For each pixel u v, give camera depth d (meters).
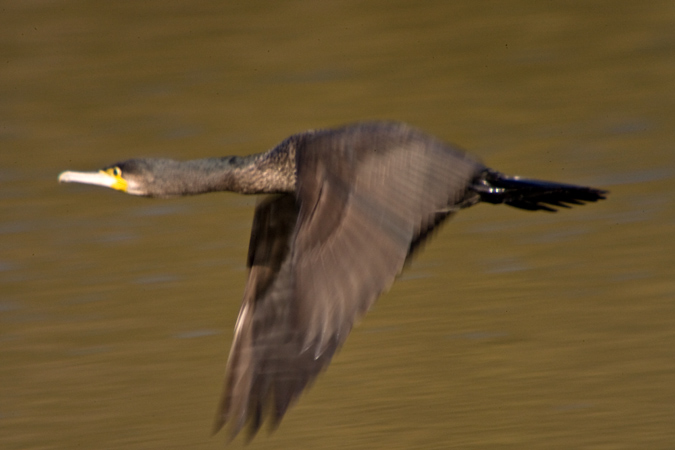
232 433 6.70
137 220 15.52
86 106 20.06
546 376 10.38
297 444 9.43
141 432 9.82
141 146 18.16
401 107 19.00
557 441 9.22
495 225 14.57
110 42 22.58
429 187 5.62
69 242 14.88
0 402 10.54
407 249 5.45
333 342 5.29
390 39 21.80
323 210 5.65
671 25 21.52
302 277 5.48
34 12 24.27
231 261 13.88
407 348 11.19
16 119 19.78
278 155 7.43
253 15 23.36
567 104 18.64
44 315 12.62
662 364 10.46
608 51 20.64
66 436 9.82
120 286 13.32
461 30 22.03
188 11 23.83
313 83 20.14
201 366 11.09
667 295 12.01
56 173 17.44
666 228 13.90
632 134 17.27
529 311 11.93
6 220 15.78
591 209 14.77
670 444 9.05
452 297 12.41
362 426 9.67
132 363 11.24
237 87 20.22
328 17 23.17
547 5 22.98
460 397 10.09
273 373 6.80
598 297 12.11
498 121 18.22
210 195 16.28
